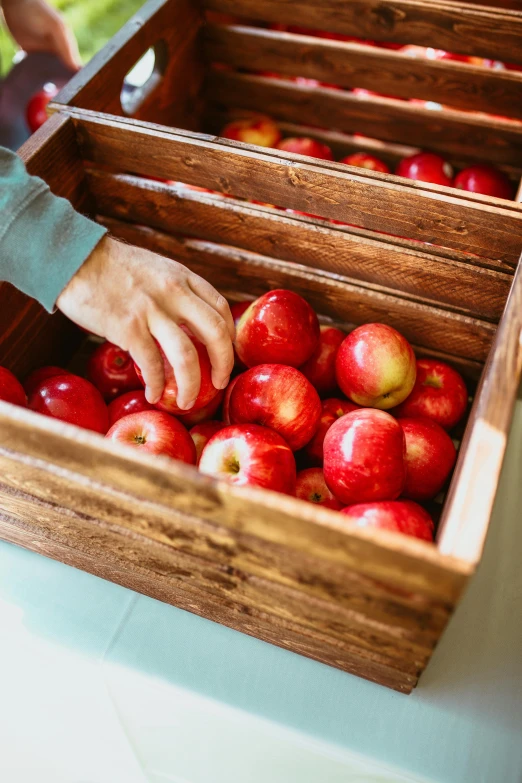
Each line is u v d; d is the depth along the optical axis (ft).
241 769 2.55
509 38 3.42
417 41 3.63
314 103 4.04
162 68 3.63
